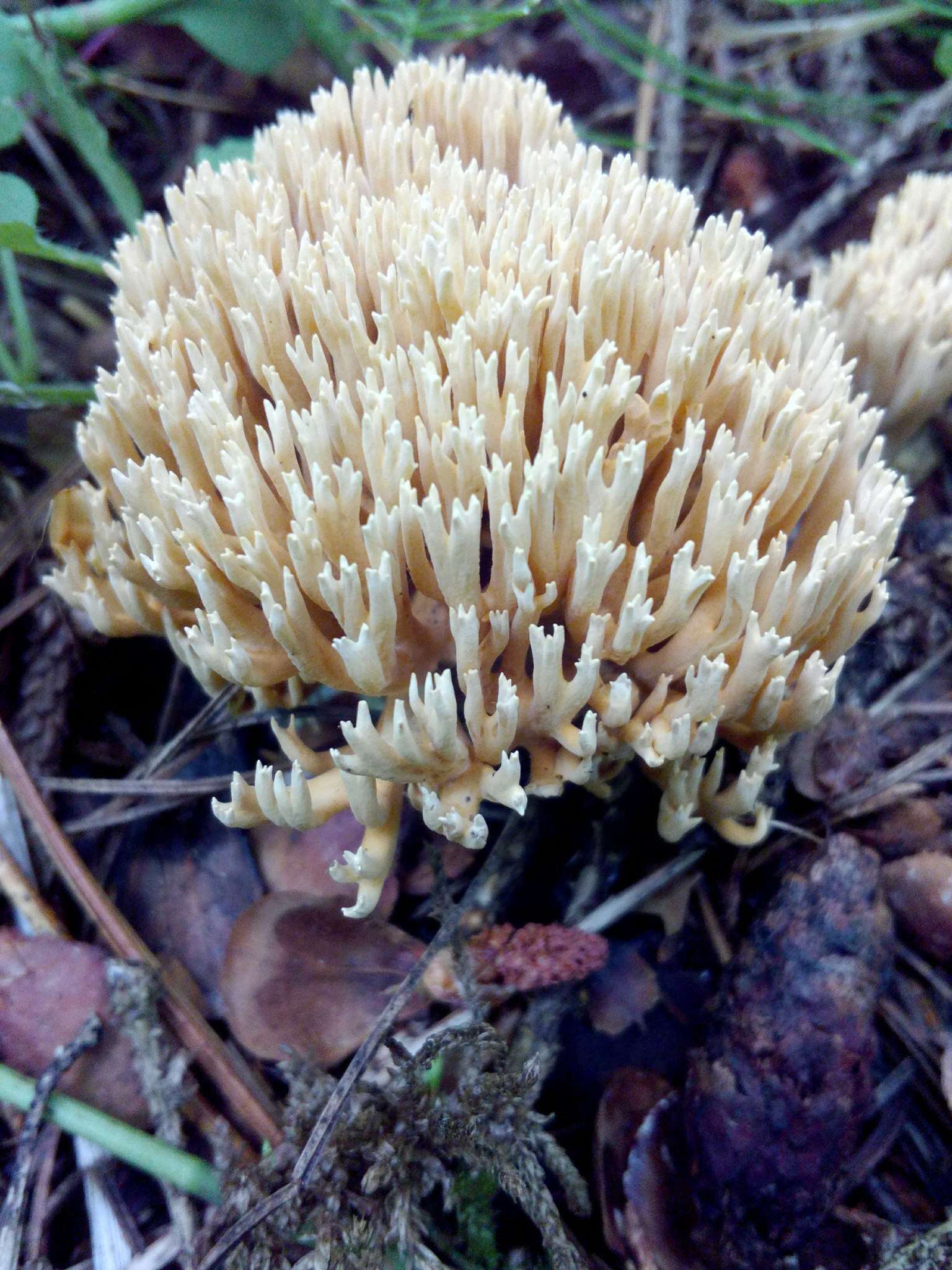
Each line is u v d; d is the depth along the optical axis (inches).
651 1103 4.5
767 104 7.5
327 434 3.7
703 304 4.0
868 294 5.7
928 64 7.5
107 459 4.4
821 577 3.7
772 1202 4.1
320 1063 4.5
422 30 7.2
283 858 5.0
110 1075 4.4
